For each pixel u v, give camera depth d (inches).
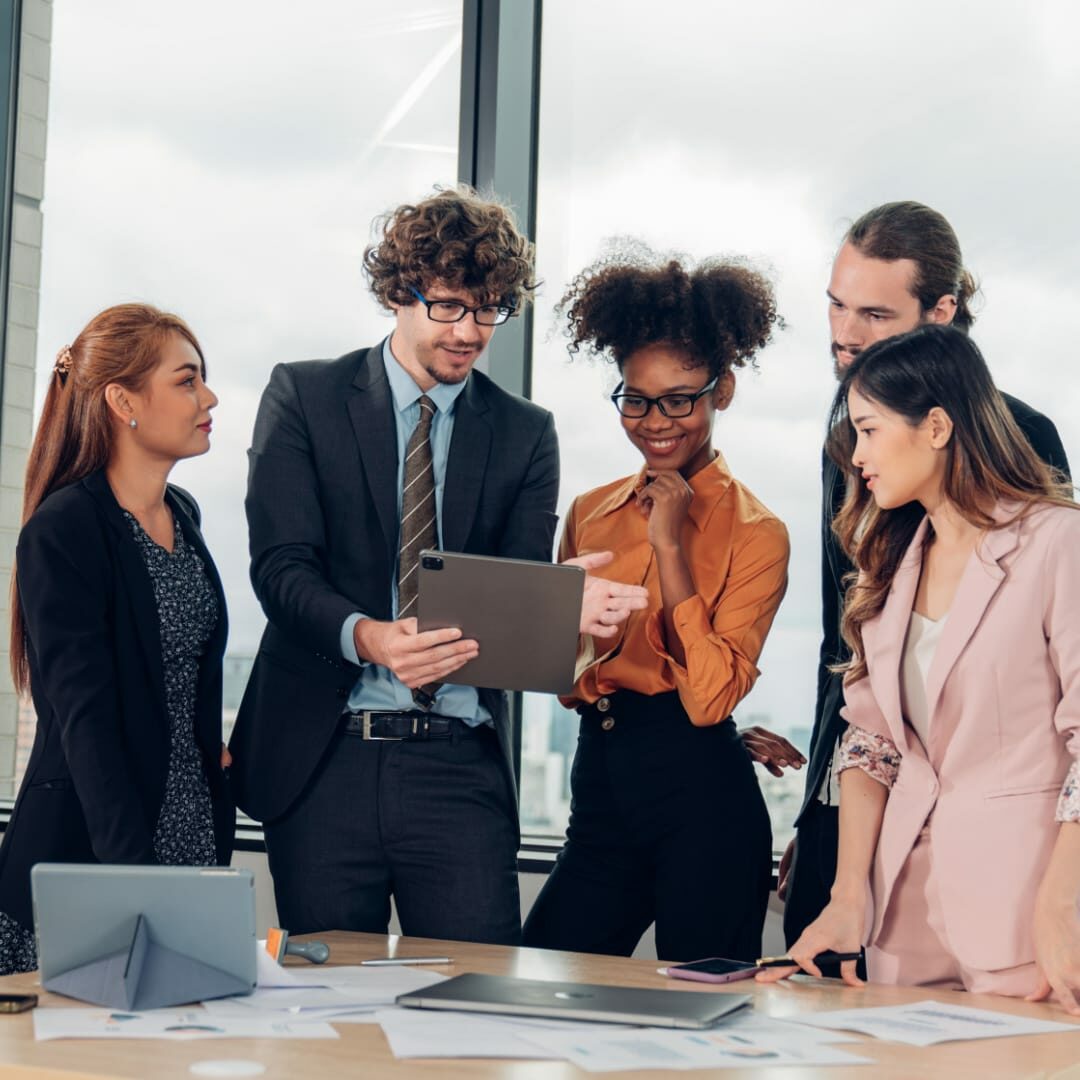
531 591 85.0
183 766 94.0
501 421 100.1
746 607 101.4
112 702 88.0
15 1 157.3
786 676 119.3
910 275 100.0
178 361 96.1
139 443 95.6
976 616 71.1
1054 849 66.8
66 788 88.2
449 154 137.8
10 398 156.4
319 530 96.0
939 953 71.6
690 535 103.7
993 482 72.8
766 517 104.5
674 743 98.2
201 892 58.3
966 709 70.9
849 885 73.5
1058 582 69.7
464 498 97.0
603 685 101.2
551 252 132.6
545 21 134.6
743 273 106.3
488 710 96.8
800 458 119.6
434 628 85.7
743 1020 55.1
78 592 88.6
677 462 104.3
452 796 93.7
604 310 104.7
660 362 102.6
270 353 143.6
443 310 94.0
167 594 94.6
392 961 68.1
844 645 97.6
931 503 75.4
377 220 99.7
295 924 93.4
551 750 129.0
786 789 118.7
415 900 93.5
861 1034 53.9
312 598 91.6
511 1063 46.8
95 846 85.0
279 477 96.0
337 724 93.2
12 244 156.5
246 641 140.9
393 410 98.0
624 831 99.7
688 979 65.7
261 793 94.7
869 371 76.2
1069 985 62.4
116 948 58.6
